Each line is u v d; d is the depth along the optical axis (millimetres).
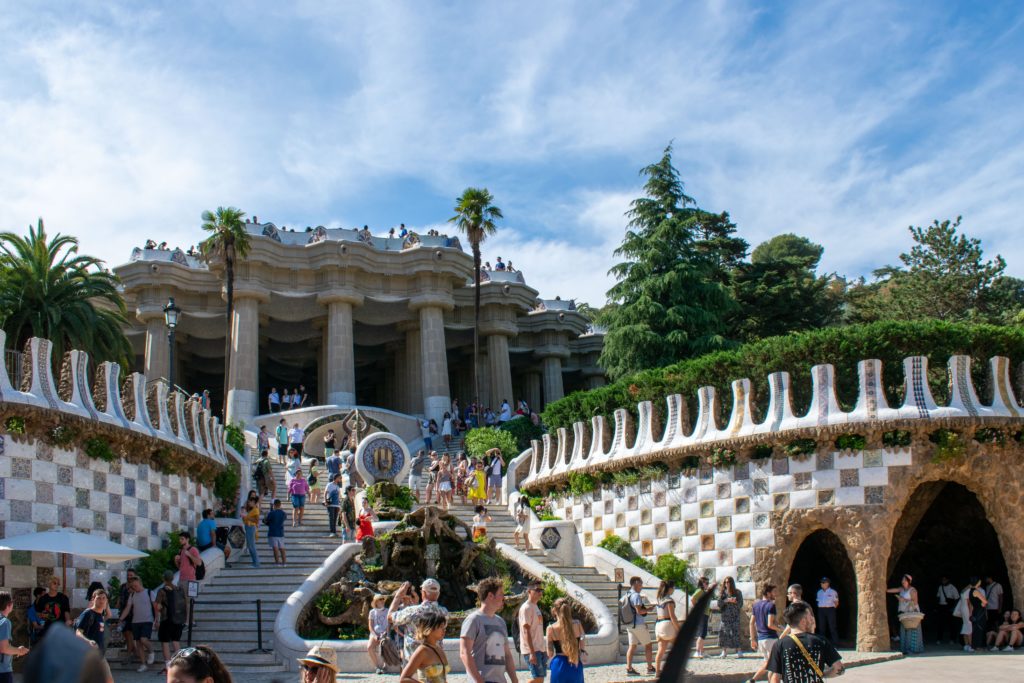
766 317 57219
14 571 20031
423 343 59156
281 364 75375
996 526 26266
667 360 47688
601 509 32781
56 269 35312
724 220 60031
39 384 21484
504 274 66000
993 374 26844
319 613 23141
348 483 33750
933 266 55094
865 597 25453
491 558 26328
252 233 56750
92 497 22859
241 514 29703
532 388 73000
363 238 59844
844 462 26422
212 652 4910
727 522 28203
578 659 12711
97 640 15602
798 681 9031
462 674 20234
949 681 18766
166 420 27203
